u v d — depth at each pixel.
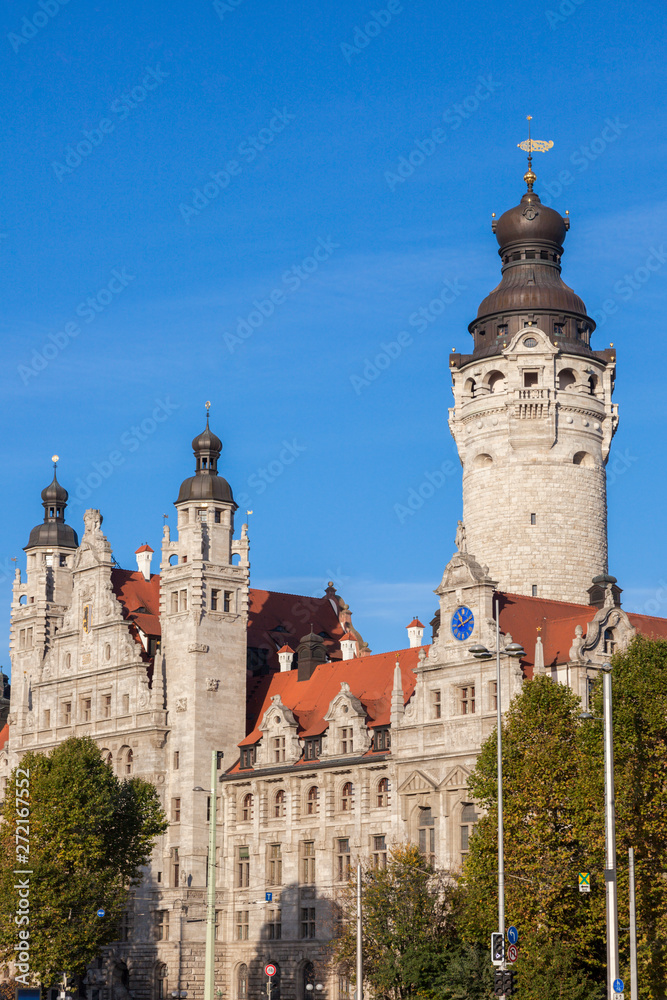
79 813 122.00
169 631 150.38
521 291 149.00
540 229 150.88
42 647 166.00
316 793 136.00
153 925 143.88
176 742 146.62
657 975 90.19
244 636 150.50
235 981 140.25
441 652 125.75
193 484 151.38
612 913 73.19
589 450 147.62
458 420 151.62
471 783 102.62
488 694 121.12
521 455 146.00
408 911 109.81
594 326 151.75
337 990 129.00
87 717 157.00
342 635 166.75
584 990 90.44
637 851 92.19
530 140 154.38
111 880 124.06
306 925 134.38
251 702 151.38
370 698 136.38
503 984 80.88
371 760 129.75
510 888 94.94
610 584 131.88
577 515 145.88
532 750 98.50
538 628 125.38
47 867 119.62
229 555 151.25
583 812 93.19
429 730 125.19
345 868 130.75
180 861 143.25
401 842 123.69
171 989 140.12
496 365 148.25
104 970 145.62
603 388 149.75
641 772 93.31
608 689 74.81
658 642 99.81
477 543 147.50
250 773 141.62
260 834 140.12
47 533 171.50
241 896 141.50
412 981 103.81
